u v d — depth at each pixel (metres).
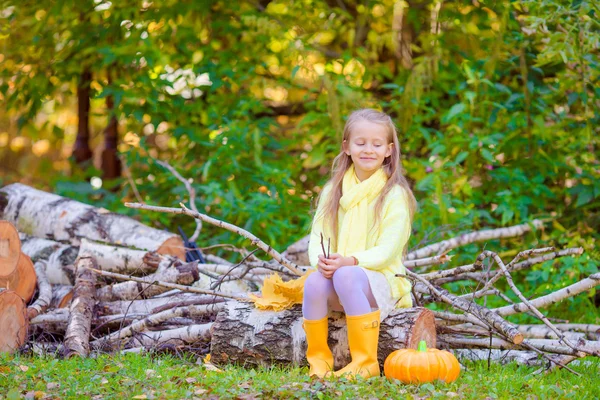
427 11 8.59
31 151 12.16
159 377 3.77
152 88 7.62
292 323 4.18
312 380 3.71
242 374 3.90
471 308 4.27
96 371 3.90
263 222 7.07
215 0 8.33
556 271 6.34
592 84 6.83
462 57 7.86
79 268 5.23
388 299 4.04
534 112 7.27
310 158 7.77
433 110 7.61
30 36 8.77
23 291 5.27
